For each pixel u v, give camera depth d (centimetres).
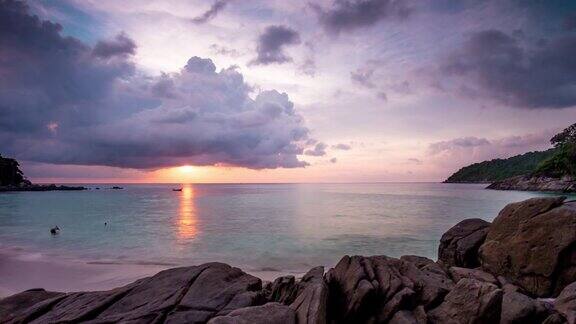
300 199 11769
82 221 5556
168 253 3122
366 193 16400
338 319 1116
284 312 903
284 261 2789
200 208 8106
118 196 14775
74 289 1977
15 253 3142
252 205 8988
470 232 1778
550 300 1196
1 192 17662
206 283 1123
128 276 2252
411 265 1291
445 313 1051
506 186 16675
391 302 1076
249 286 1139
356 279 1150
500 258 1445
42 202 10725
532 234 1391
